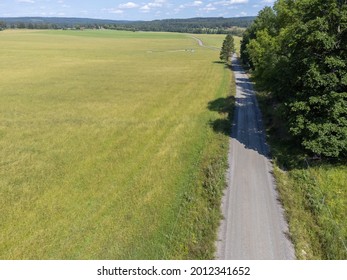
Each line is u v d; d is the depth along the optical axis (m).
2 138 33.78
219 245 17.09
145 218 19.75
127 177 25.17
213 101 49.59
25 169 26.69
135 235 18.22
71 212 20.64
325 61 22.56
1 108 45.62
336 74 23.23
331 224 18.27
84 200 22.00
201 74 78.62
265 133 34.50
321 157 25.69
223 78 72.25
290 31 32.00
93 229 18.92
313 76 22.80
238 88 60.75
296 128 24.33
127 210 20.66
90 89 59.50
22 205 21.41
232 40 110.31
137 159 28.50
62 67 89.56
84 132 35.62
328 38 22.39
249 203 20.89
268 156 28.42
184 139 33.16
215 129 35.88
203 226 18.64
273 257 16.20
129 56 123.25
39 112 43.69
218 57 122.69
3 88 59.75
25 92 56.38
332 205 20.00
